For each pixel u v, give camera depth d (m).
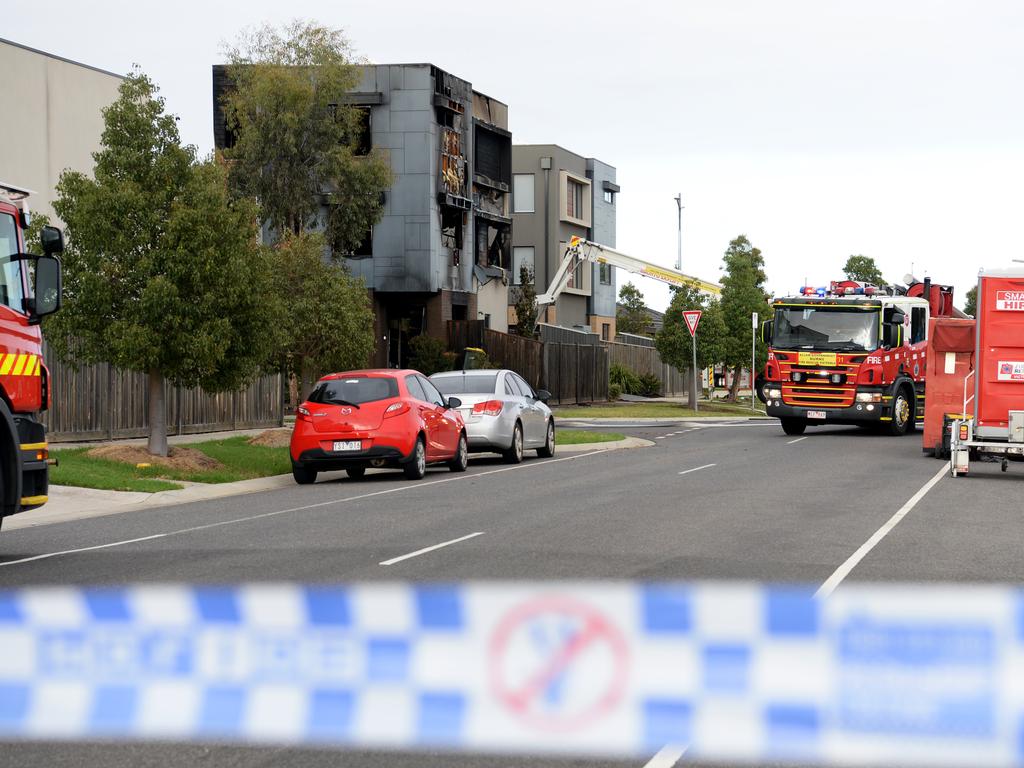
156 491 67.25
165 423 78.31
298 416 74.44
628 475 76.06
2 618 22.36
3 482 39.81
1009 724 19.75
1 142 103.88
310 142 135.38
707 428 134.88
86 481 66.19
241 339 77.88
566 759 20.50
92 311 73.88
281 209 134.00
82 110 113.31
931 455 92.38
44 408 42.78
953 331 88.62
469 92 178.88
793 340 116.69
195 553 43.22
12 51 105.06
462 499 62.12
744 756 20.39
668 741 20.56
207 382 77.88
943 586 35.47
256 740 21.50
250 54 136.75
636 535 47.41
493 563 40.25
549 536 47.16
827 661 20.23
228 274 75.19
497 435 85.81
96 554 43.28
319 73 134.38
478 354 153.62
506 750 20.91
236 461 81.69
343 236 140.25
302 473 74.81
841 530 48.91
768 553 42.53
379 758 20.58
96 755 20.69
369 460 73.12
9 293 41.22
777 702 20.30
